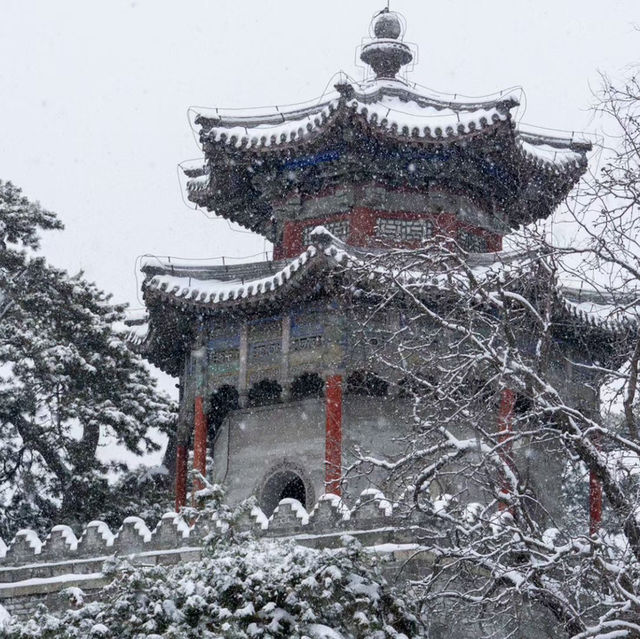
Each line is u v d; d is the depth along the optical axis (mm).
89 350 68500
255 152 53219
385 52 56281
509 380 33469
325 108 51688
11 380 67750
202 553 35375
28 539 49250
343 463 50000
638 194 31906
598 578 35125
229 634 31500
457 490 48562
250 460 52562
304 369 50688
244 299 51250
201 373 53125
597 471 32469
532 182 53969
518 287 40906
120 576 33375
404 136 51438
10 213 71375
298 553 33000
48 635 33094
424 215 53219
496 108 51062
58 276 69438
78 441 66875
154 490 67000
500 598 32781
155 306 53469
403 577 40812
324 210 53906
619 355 34062
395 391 49281
